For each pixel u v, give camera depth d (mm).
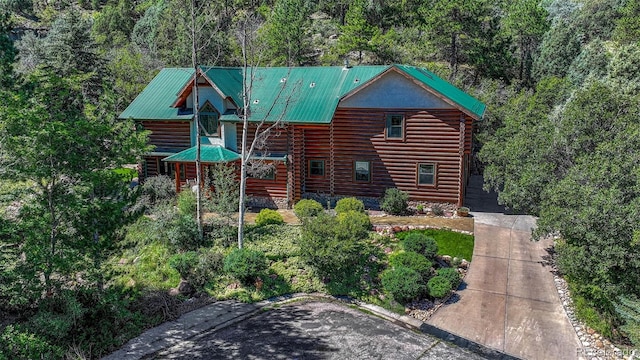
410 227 24047
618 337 15695
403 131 27203
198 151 21766
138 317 16422
